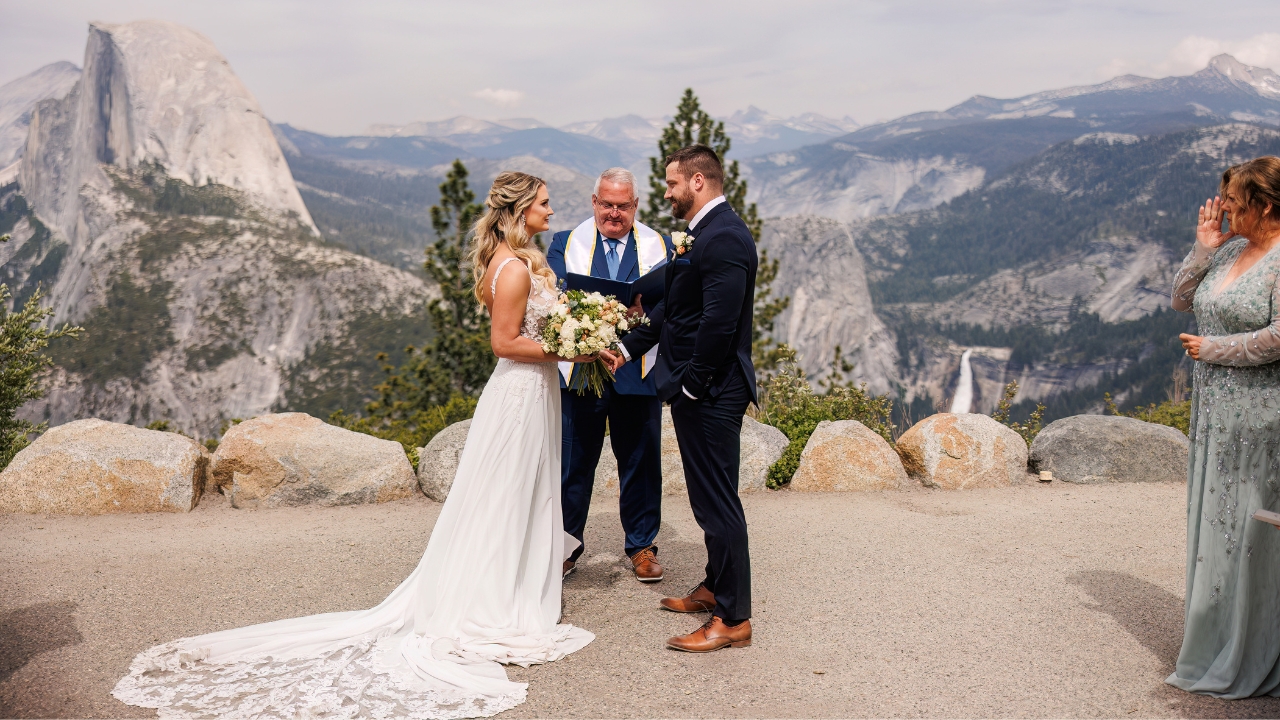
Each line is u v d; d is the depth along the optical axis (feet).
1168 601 14.57
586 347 12.96
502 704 10.71
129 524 20.15
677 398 12.54
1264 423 10.40
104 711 10.39
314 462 22.25
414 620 12.82
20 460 21.22
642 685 11.41
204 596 14.98
